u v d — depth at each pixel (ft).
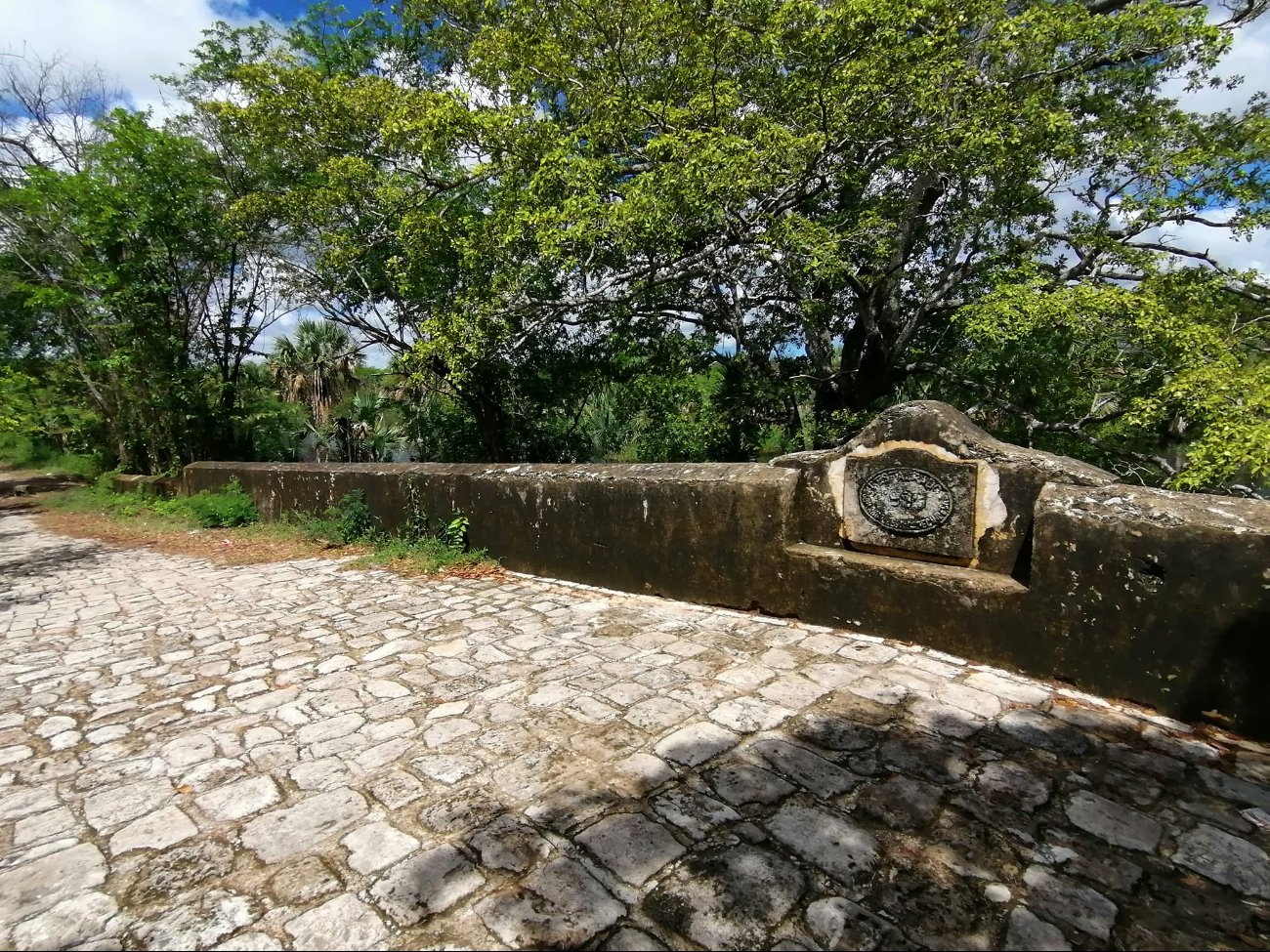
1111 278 26.13
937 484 11.35
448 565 19.12
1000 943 5.28
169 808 7.52
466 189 33.24
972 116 21.72
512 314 29.68
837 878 6.01
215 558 23.62
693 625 13.06
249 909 5.87
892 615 11.64
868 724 8.79
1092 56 23.89
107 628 15.38
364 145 34.19
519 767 8.04
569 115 31.71
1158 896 5.78
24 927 5.75
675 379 37.01
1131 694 9.18
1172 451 27.04
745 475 13.70
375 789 7.71
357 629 14.06
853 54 23.00
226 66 39.93
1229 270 24.23
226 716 10.05
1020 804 7.07
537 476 17.75
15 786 8.18
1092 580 9.45
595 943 5.33
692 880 6.01
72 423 49.37
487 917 5.64
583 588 16.40
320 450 59.31
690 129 24.52
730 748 8.30
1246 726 8.27
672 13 26.35
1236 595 8.29
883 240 25.08
